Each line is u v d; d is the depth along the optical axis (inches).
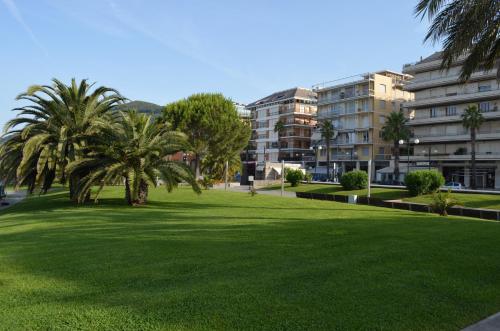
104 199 1015.0
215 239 354.6
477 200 1084.5
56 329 156.6
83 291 203.2
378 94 3053.6
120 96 984.9
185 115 1989.4
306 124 3873.0
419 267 254.1
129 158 845.8
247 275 232.2
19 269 252.2
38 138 853.8
